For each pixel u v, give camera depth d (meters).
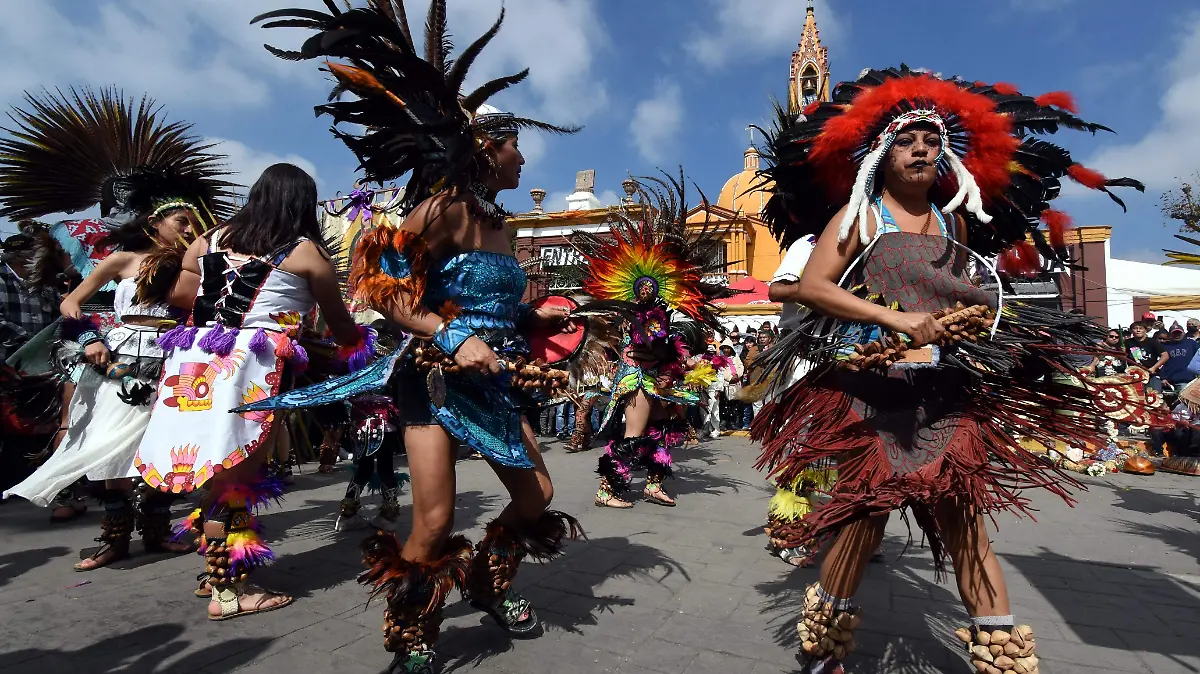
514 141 2.42
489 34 2.08
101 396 3.52
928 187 2.22
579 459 7.89
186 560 3.54
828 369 2.14
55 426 5.16
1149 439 8.10
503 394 2.36
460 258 2.30
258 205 2.90
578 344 2.80
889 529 4.39
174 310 3.27
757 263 22.17
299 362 2.95
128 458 3.42
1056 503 5.42
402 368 2.28
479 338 2.21
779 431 2.28
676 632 2.64
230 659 2.37
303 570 3.43
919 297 2.05
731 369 10.98
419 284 2.17
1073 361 2.07
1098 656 2.45
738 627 2.69
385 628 2.23
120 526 3.49
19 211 4.12
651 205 5.24
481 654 2.44
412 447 2.25
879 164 2.24
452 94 2.17
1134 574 3.46
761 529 4.37
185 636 2.56
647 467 5.35
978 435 1.94
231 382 2.73
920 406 1.99
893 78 2.41
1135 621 2.80
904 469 1.93
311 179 2.99
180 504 4.98
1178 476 7.04
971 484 1.82
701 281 5.37
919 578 3.30
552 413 10.41
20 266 5.17
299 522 4.52
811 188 2.57
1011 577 3.41
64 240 4.54
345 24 2.04
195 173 4.21
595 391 5.21
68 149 4.00
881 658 2.40
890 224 2.16
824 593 2.10
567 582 3.25
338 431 4.34
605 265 5.23
